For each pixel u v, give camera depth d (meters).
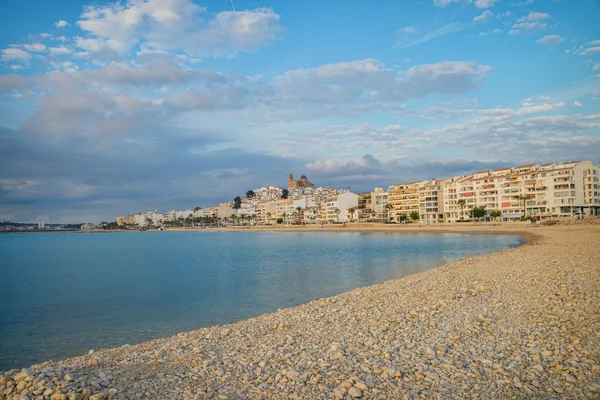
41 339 20.67
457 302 19.53
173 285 38.84
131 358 13.62
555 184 133.50
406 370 10.91
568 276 24.88
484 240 91.06
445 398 9.16
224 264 58.97
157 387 10.55
